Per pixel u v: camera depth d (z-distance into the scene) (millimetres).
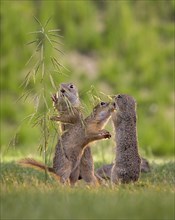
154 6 38188
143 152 19984
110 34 36812
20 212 8680
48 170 12555
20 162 12523
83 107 12703
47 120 12398
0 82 32906
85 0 37688
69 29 36156
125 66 35250
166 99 33031
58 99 12680
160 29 37438
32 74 12320
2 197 9719
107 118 12641
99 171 14117
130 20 37594
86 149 12695
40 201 9328
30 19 35875
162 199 9562
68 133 12578
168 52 36281
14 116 30625
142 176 14711
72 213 8586
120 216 8477
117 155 13227
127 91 33062
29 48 34375
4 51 34656
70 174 12586
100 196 9844
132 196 9930
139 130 29984
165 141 29875
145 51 36312
